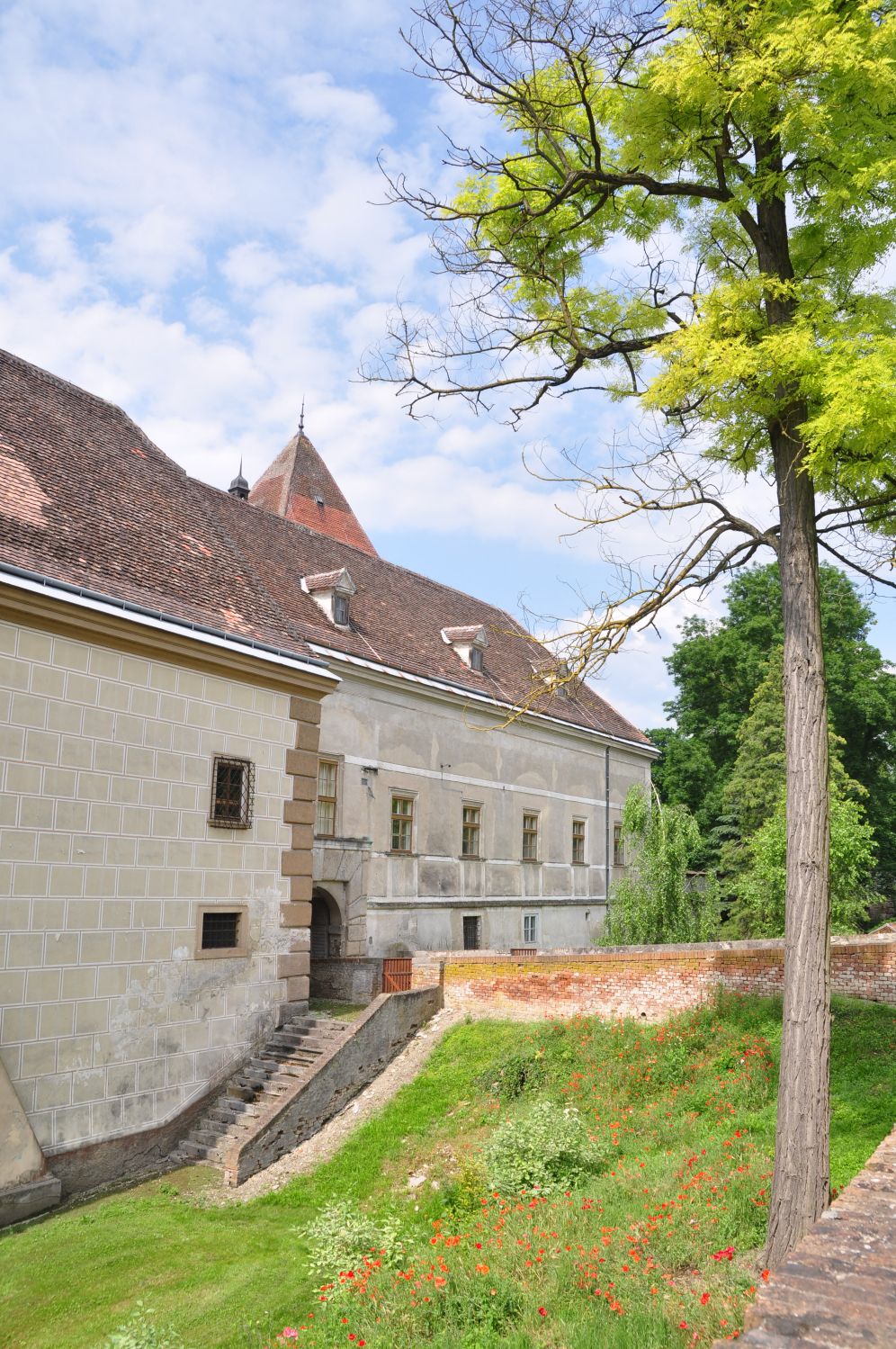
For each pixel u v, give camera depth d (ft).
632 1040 51.26
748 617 143.74
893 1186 19.53
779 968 51.98
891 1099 37.06
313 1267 33.83
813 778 28.19
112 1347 27.22
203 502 64.95
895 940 52.85
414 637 94.07
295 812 57.06
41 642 43.37
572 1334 22.68
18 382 57.11
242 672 53.67
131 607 46.85
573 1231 30.01
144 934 46.78
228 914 52.24
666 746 148.97
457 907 89.35
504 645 114.62
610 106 33.42
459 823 91.25
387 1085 53.42
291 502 118.73
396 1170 44.09
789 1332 13.74
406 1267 31.83
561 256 36.60
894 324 31.17
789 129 28.71
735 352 27.68
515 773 101.55
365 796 79.20
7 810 41.19
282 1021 54.95
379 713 82.12
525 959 60.18
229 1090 50.52
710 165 33.40
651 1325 21.99
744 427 32.35
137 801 47.11
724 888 115.65
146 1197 42.09
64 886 43.19
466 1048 55.57
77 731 44.52
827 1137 26.05
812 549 29.78
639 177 32.22
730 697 142.82
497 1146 39.96
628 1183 34.01
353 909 75.92
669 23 29.73
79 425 59.11
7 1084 39.55
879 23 28.50
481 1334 24.39
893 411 24.98
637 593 33.14
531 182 34.42
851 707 128.26
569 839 110.42
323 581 82.23
